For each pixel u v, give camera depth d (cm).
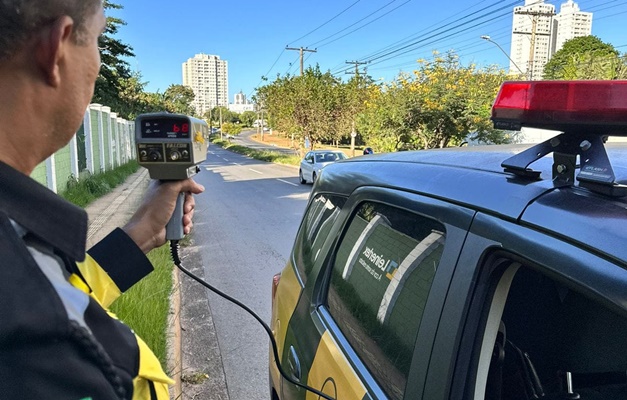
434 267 129
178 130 138
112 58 3225
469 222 120
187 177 142
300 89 2816
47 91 77
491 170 135
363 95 2644
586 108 98
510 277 118
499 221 112
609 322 135
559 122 103
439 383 114
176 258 150
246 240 812
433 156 175
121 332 79
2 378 57
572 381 141
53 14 74
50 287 64
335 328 176
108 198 1183
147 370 86
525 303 150
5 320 57
